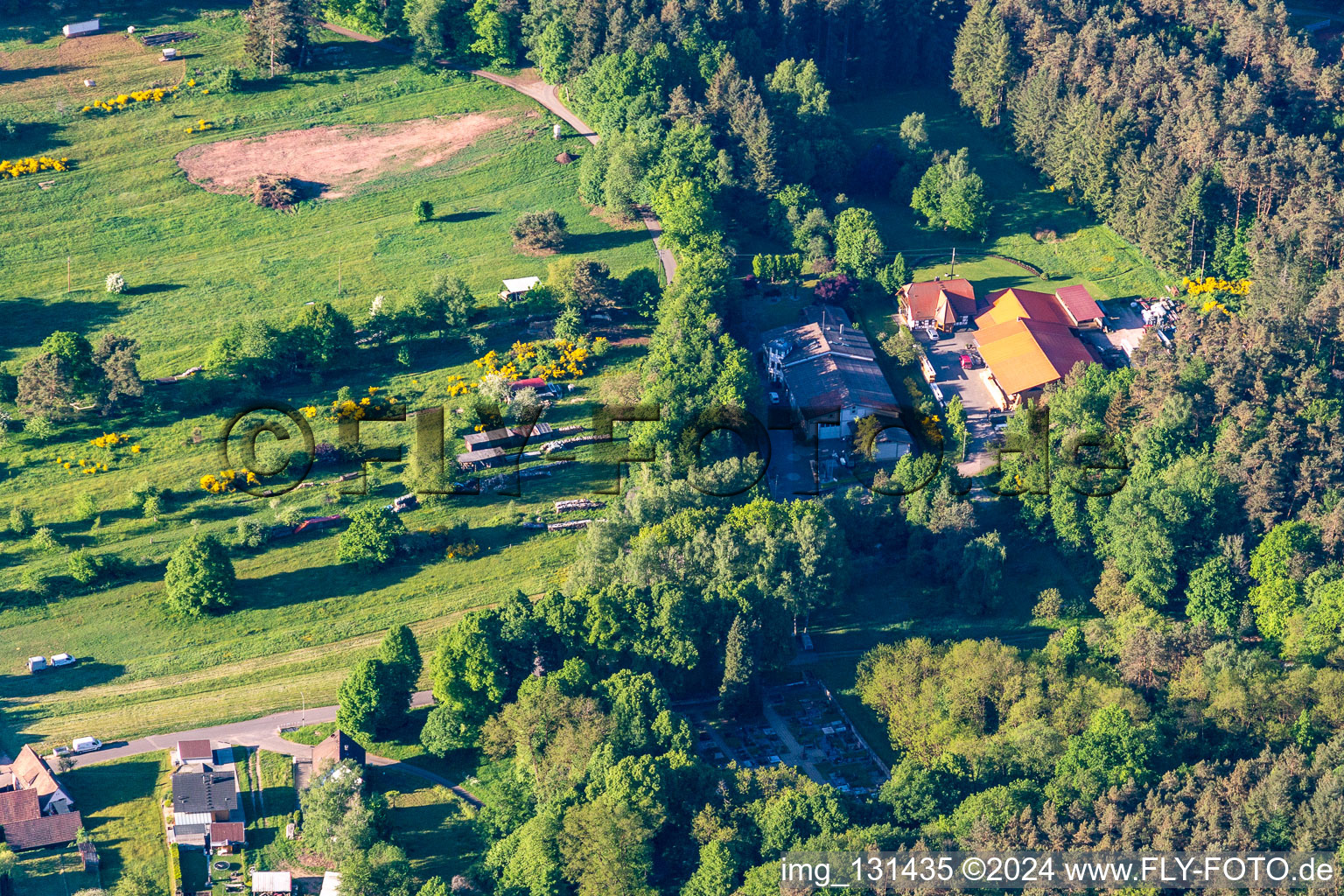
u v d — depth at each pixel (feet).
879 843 631.56
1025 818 639.35
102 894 633.20
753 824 653.30
